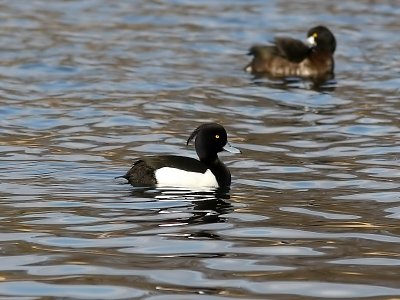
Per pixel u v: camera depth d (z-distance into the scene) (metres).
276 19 30.19
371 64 25.17
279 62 24.11
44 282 10.52
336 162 16.25
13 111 19.89
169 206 13.49
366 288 10.44
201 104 20.83
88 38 27.22
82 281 10.55
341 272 10.95
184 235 12.24
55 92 21.69
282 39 24.78
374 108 20.52
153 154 16.78
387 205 13.76
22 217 12.95
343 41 27.69
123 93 21.72
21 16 29.72
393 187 14.71
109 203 13.59
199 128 15.05
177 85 22.61
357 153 16.88
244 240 12.09
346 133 18.39
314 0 33.22
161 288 10.37
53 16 29.91
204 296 10.15
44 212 13.16
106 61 24.73
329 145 17.45
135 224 12.66
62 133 18.22
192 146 17.44
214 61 25.27
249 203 13.80
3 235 12.19
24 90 21.78
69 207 13.41
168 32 28.30
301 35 28.11
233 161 16.31
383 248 11.84
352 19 30.38
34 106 20.38
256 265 11.15
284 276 10.79
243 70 24.42
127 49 26.09
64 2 32.06
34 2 31.88
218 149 14.98
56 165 15.77
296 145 17.47
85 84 22.42
